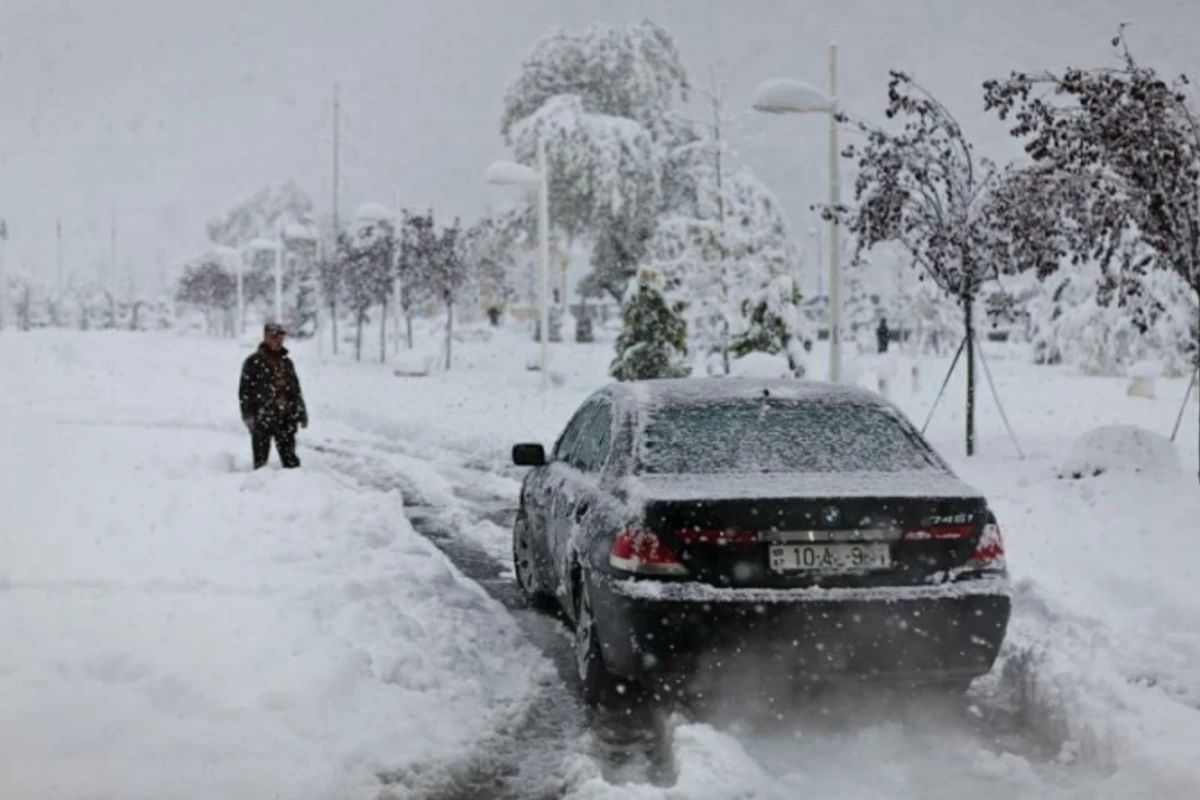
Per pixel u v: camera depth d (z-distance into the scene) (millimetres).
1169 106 11320
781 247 42000
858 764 5109
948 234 13914
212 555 8383
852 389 6602
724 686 5414
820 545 5297
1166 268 12305
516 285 66625
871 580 5301
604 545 5531
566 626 7488
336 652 6004
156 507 10391
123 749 4820
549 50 50094
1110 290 13273
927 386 29125
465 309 67188
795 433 6062
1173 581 7605
